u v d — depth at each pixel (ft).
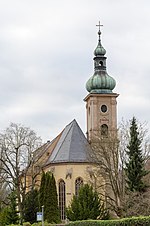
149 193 252.01
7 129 390.83
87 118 397.39
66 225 182.80
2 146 291.99
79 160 333.42
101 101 386.32
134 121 281.74
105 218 261.24
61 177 334.03
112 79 391.24
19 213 306.55
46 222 257.34
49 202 286.25
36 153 302.86
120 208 252.62
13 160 291.58
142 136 279.28
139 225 128.36
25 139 298.15
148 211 224.33
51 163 338.34
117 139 278.67
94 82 388.98
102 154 280.92
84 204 259.19
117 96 387.96
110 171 271.90
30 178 361.30
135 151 274.57
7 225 265.54
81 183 329.11
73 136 347.77
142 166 271.69
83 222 164.96
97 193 269.64
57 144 369.09
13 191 300.40
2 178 292.20
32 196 293.84
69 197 326.24
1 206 340.18
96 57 398.42
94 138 296.92
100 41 403.13
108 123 383.45
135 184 267.18
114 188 268.21
